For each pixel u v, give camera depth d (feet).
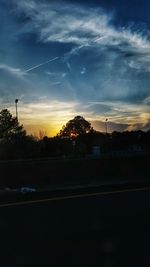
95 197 44.96
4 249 27.32
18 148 233.76
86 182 59.41
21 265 24.31
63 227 32.53
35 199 44.16
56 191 48.85
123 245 27.89
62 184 57.47
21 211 38.32
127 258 25.29
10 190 50.70
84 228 32.19
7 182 54.08
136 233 30.76
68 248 27.37
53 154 253.85
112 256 25.72
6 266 24.20
